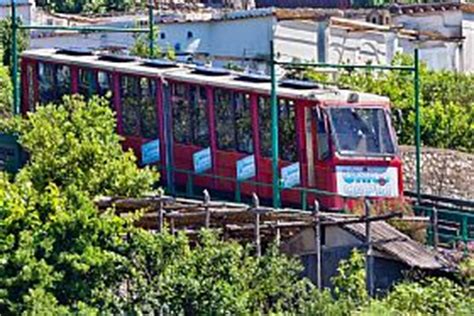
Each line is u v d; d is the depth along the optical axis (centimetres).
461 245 4862
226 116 5512
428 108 7131
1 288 3444
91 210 3603
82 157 4494
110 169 4447
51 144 4525
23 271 3450
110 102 5809
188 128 5612
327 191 5225
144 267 3603
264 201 5359
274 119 5178
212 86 5547
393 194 5306
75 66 5956
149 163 5666
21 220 3562
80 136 4628
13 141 5341
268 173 5366
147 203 3994
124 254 3606
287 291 3697
